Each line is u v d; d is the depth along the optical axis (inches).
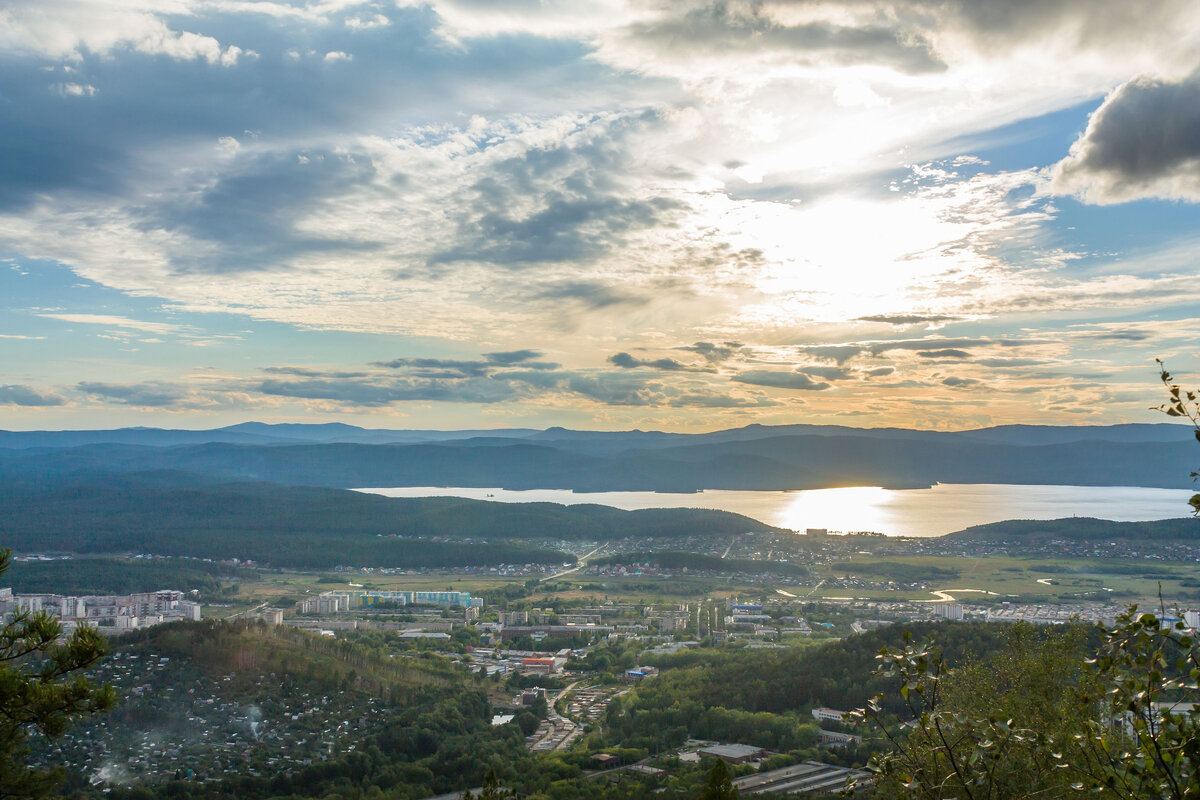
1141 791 847.7
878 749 4805.6
